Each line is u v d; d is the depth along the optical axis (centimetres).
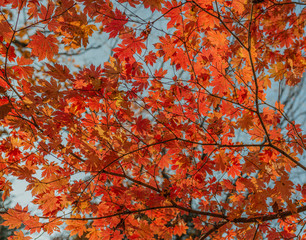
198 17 258
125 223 330
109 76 275
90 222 501
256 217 305
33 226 290
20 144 309
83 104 291
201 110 298
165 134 299
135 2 238
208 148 302
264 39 348
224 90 285
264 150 304
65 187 307
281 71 304
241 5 266
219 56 272
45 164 300
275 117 297
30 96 269
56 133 287
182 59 281
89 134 302
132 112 293
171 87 295
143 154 303
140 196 316
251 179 307
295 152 303
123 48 258
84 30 266
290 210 283
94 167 291
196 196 347
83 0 243
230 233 363
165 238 351
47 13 236
